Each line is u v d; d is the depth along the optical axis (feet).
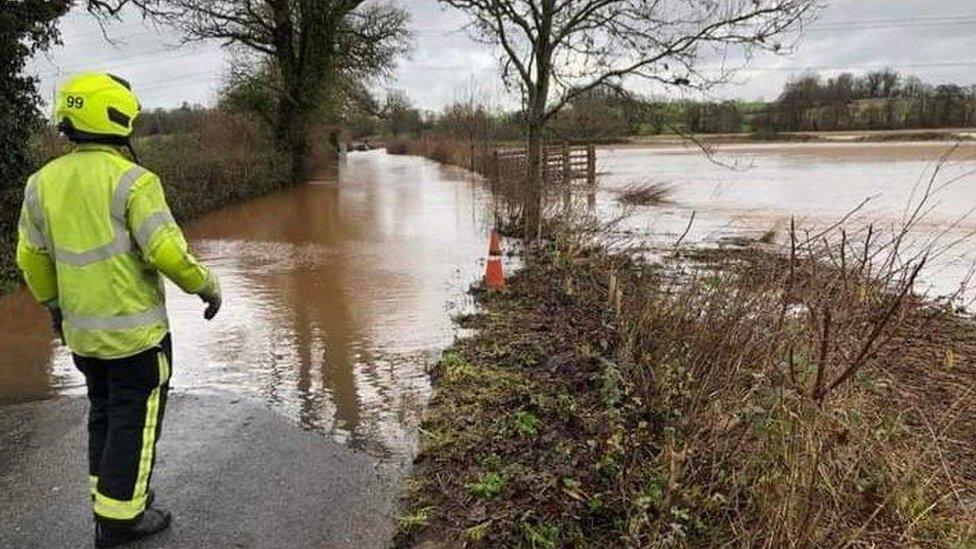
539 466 13.44
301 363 20.62
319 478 13.56
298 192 84.02
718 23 42.88
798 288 17.22
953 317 23.18
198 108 105.19
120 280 10.27
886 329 16.63
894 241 22.57
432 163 157.07
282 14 92.94
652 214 57.26
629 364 16.75
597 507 11.79
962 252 37.01
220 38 92.89
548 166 55.42
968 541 10.55
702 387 13.92
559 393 16.75
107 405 11.17
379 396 17.90
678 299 18.16
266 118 98.84
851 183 83.05
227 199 68.74
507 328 23.16
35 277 10.66
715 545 10.56
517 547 11.18
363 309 26.76
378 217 57.36
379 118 128.88
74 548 11.23
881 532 10.73
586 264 30.94
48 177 10.33
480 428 15.44
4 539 11.44
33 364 20.81
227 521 12.03
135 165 10.42
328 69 98.68
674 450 11.94
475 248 40.63
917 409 14.17
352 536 11.71
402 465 14.16
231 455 14.43
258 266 36.50
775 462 11.14
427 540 11.64
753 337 14.67
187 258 10.41
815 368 12.72
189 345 22.45
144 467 10.96
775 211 58.29
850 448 11.50
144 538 11.41
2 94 34.50
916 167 106.22
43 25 37.83
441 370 19.31
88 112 10.11
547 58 43.96
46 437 15.26
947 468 12.60
